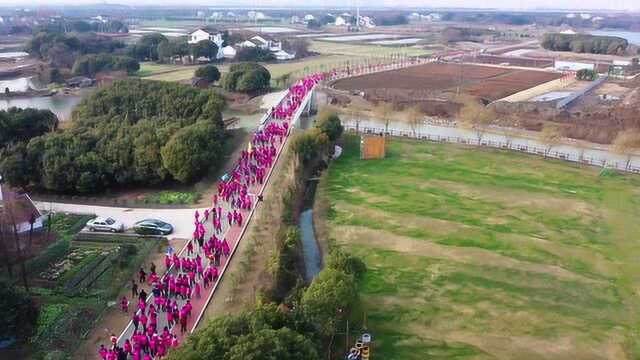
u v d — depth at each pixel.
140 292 51.16
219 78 170.75
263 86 158.50
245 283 53.19
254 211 70.38
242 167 84.94
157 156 79.38
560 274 59.06
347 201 78.50
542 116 127.69
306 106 127.75
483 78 185.50
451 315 51.62
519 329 49.72
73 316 48.28
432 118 130.62
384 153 98.38
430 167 92.69
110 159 79.75
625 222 71.56
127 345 42.53
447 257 62.38
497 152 101.50
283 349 34.22
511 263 61.03
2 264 54.47
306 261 62.00
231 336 35.12
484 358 45.69
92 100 106.94
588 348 47.28
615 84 179.50
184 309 46.72
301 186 81.19
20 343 44.34
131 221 69.38
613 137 112.81
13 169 76.94
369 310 52.19
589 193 81.38
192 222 69.00
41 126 92.94
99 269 56.62
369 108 136.25
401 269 59.81
